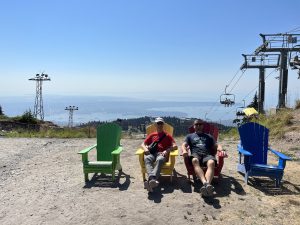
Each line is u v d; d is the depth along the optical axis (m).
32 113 15.80
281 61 11.30
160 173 3.96
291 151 5.77
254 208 3.28
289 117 7.52
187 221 3.05
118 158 4.51
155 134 4.20
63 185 4.05
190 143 4.04
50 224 3.05
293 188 3.84
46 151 6.19
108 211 3.28
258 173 3.86
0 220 3.15
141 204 3.42
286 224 2.96
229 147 6.32
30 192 3.83
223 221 3.04
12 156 5.74
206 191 3.44
